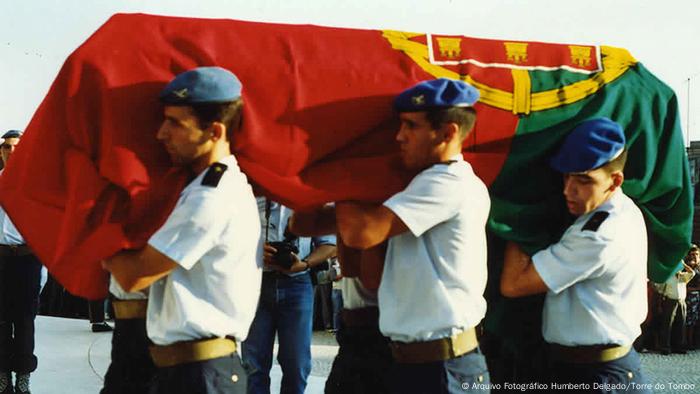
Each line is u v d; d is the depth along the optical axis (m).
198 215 3.55
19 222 3.90
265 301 5.79
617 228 4.21
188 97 3.62
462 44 4.30
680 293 13.73
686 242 4.64
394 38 4.20
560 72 4.33
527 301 4.54
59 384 7.25
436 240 3.86
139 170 3.67
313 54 4.02
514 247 4.34
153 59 3.83
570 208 4.27
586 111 4.28
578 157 4.14
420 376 3.85
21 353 6.93
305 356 5.86
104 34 3.87
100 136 3.76
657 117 4.42
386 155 4.01
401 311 3.88
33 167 3.84
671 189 4.51
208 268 3.63
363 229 3.84
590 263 4.18
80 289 3.76
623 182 4.41
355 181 3.95
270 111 3.88
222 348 3.67
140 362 4.50
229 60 3.90
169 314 3.65
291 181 3.90
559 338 4.33
